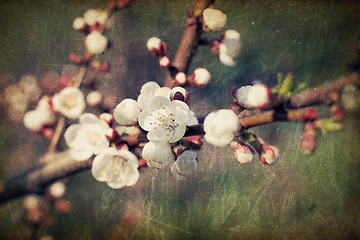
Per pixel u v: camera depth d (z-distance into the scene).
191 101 0.40
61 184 0.38
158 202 0.40
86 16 0.40
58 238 0.38
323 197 0.40
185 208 0.40
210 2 0.38
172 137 0.32
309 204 0.40
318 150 0.39
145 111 0.33
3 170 0.38
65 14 0.40
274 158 0.32
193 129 0.33
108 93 0.40
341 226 0.39
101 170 0.34
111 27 0.40
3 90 0.39
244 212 0.40
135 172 0.34
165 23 0.41
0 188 0.36
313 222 0.40
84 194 0.40
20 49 0.40
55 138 0.37
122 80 0.40
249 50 0.42
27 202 0.37
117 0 0.40
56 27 0.40
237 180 0.41
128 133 0.34
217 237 0.40
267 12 0.42
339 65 0.39
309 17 0.41
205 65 0.41
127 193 0.40
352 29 0.40
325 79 0.40
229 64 0.39
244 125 0.32
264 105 0.32
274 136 0.39
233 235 0.40
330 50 0.40
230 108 0.33
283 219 0.40
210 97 0.40
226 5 0.41
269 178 0.40
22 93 0.39
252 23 0.42
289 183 0.40
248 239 0.40
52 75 0.39
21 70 0.39
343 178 0.39
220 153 0.40
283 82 0.32
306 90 0.33
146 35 0.41
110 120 0.35
